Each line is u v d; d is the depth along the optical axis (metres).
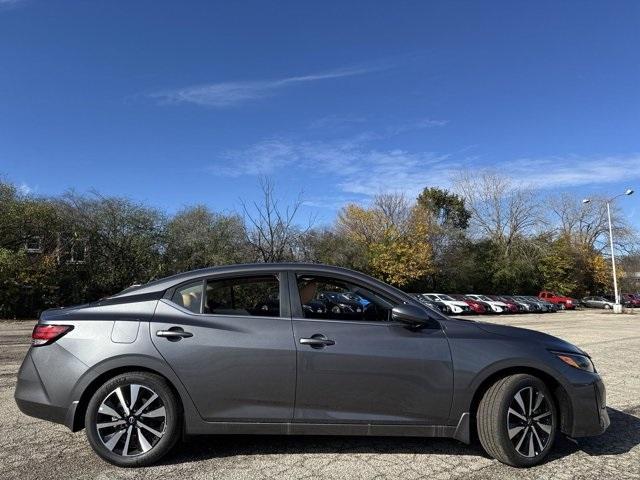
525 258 53.31
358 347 4.04
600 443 4.69
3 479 3.70
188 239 27.48
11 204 22.66
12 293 20.88
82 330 4.02
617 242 61.09
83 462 4.04
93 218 24.83
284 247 30.38
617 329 19.59
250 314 4.22
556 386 4.27
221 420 3.96
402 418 4.03
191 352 3.96
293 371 3.98
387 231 43.88
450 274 48.28
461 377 4.06
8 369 8.30
